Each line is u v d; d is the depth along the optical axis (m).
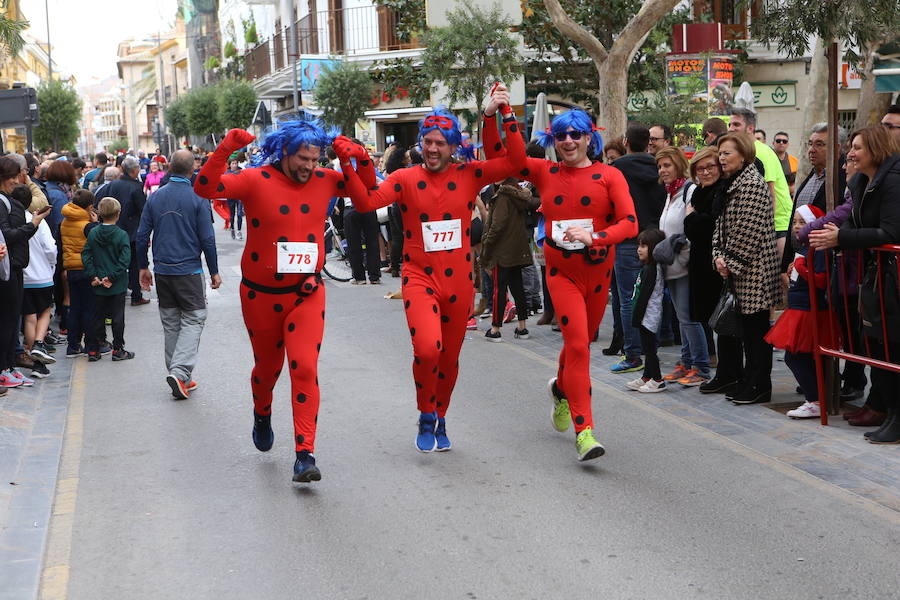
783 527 4.62
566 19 13.19
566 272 5.68
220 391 7.89
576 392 5.61
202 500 5.23
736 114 8.10
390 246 15.63
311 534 4.68
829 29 7.65
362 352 9.34
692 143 14.81
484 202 11.36
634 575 4.11
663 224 7.42
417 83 24.86
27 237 7.87
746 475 5.40
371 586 4.07
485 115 5.63
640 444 6.07
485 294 11.10
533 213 10.83
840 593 3.90
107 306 9.39
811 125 14.23
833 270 6.16
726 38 22.86
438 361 5.81
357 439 6.34
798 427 6.32
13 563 4.42
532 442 6.19
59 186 10.91
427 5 19.36
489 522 4.77
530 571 4.18
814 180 7.11
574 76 23.30
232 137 4.95
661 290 7.36
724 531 4.58
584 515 4.84
